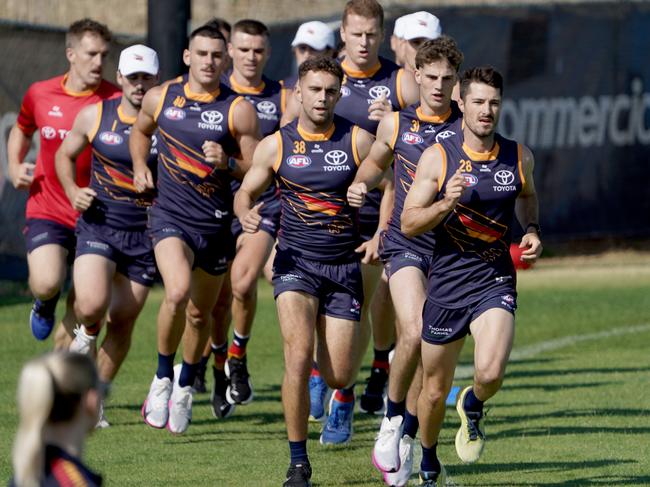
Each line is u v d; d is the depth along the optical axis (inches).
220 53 1005.2
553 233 2262.6
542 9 2228.1
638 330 1705.2
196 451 987.3
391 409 865.5
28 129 1199.6
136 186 1016.9
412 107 965.2
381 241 960.9
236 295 1111.6
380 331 1131.9
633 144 2322.8
